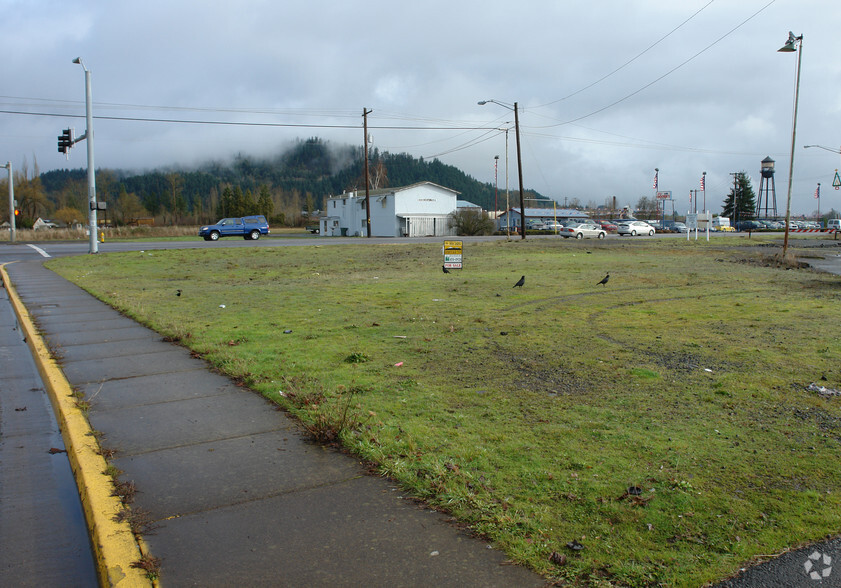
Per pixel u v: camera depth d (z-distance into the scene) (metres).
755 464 4.57
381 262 25.86
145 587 3.15
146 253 30.42
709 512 3.86
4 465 5.07
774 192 99.00
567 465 4.53
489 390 6.50
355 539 3.61
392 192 71.12
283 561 3.38
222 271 22.16
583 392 6.43
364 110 57.22
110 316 11.93
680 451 4.80
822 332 9.91
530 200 140.38
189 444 5.13
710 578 3.19
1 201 91.81
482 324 10.64
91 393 6.61
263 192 128.75
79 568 3.55
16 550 3.75
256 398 6.39
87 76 29.97
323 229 89.62
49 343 9.22
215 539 3.62
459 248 20.62
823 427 5.36
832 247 39.16
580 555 3.40
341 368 7.46
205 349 8.55
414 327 10.32
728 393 6.36
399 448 4.86
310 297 14.38
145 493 4.23
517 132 43.41
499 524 3.70
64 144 29.61
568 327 10.36
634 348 8.65
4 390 7.27
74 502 4.42
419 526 3.76
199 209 138.25
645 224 63.12
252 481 4.41
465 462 4.59
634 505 3.92
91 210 30.56
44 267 24.08
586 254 31.48
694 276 19.86
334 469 4.61
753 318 11.39
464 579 3.20
